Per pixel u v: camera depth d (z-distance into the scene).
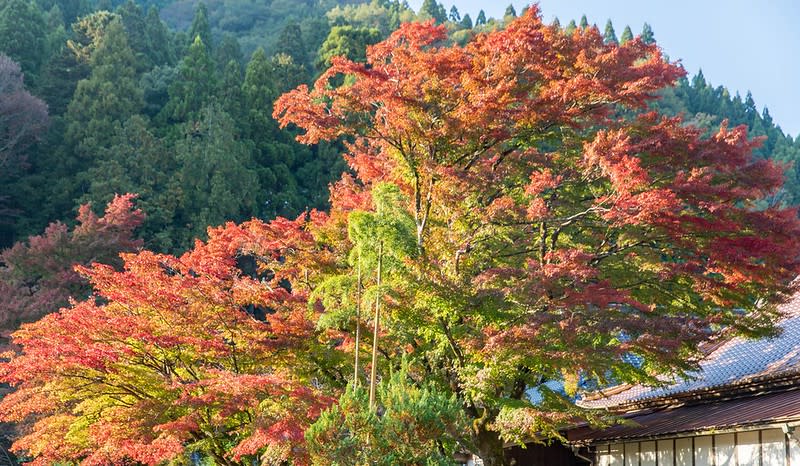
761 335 19.34
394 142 21.31
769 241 18.02
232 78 73.81
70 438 20.06
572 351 17.58
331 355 20.69
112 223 50.34
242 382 17.42
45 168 65.94
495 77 20.44
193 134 68.31
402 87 20.59
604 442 21.00
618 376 19.58
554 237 20.92
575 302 17.94
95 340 19.08
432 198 20.70
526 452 24.16
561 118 20.42
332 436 13.64
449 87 20.39
